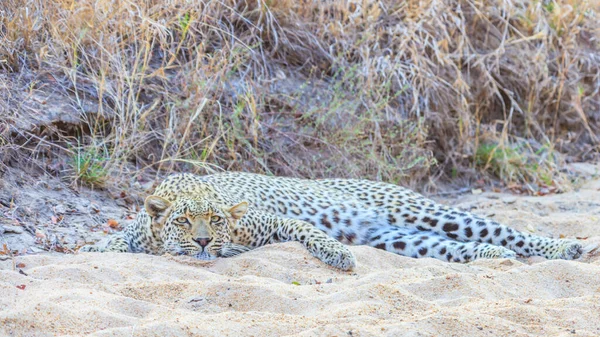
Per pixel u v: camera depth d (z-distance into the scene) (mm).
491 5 16969
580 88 17031
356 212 10234
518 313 6758
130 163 11906
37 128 11195
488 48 16750
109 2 12180
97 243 9617
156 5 12656
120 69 12109
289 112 13547
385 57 14750
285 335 6102
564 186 14688
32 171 10852
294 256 8680
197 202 8680
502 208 13047
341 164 13430
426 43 15016
